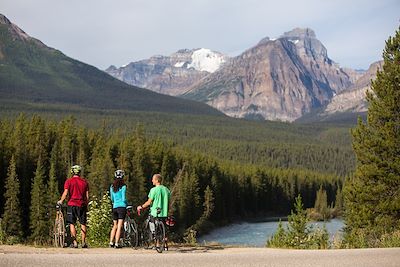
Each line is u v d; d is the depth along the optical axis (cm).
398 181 2836
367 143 2936
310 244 2045
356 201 2967
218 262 1063
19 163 7906
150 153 10294
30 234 6562
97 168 7369
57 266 947
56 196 6097
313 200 17550
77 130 10738
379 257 1182
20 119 10494
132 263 1011
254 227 10488
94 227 1841
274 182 16088
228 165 15338
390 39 3030
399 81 2975
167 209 1407
